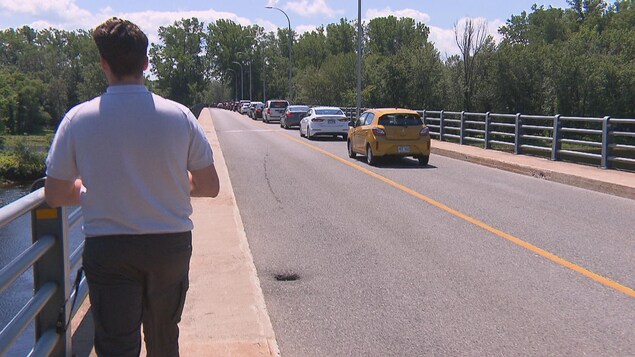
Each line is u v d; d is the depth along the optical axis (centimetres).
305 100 7788
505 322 565
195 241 802
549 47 5753
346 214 1094
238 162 1950
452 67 6078
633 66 5491
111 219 287
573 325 557
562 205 1183
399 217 1062
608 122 1589
